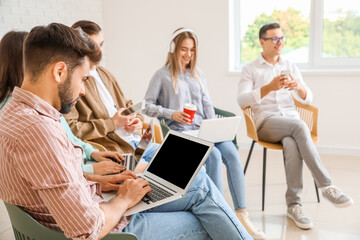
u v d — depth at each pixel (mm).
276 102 3064
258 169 3674
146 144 1825
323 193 2611
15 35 1744
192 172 1542
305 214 2758
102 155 1905
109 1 4434
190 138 1672
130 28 4434
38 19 3605
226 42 4168
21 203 1164
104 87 2490
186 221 1517
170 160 1678
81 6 4137
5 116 1120
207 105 2955
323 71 3939
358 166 3680
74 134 2158
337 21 4016
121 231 1359
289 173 2664
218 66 4238
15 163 1070
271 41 3027
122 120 2268
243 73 3125
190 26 4242
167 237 1449
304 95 2969
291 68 3146
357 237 2422
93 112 2324
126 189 1400
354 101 3930
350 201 2510
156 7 4309
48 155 1069
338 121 4008
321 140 4090
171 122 2812
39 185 1064
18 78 1724
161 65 4418
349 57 4039
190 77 2932
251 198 3045
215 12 4145
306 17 4090
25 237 1242
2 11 3234
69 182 1097
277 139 2818
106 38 4520
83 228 1099
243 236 1561
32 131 1065
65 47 1137
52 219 1210
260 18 4230
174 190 1533
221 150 2590
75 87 1186
